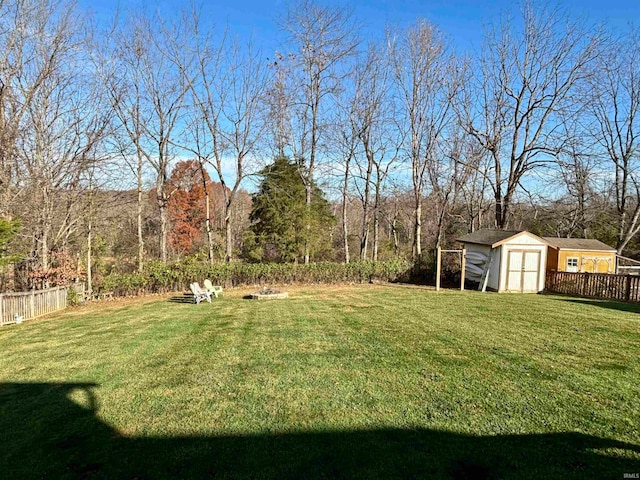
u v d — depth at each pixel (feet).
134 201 72.84
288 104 78.23
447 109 84.58
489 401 15.17
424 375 18.13
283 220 79.61
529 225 105.81
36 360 22.88
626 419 13.57
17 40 48.29
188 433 13.28
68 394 17.07
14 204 48.11
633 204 85.56
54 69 50.83
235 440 12.74
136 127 68.54
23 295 38.09
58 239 53.78
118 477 10.94
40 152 50.67
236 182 74.18
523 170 74.84
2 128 46.34
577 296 49.49
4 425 14.28
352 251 108.99
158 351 23.68
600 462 11.09
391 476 10.64
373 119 85.56
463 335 26.07
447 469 10.91
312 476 10.75
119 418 14.53
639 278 42.75
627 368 18.88
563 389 16.26
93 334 30.07
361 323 30.76
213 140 74.28
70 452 12.31
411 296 48.88
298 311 37.68
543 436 12.54
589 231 91.40
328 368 19.40
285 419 14.05
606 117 81.30
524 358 20.62
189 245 116.98
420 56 82.38
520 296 49.21
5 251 45.24
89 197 55.93
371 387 16.78
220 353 22.75
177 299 50.37
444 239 102.47
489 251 57.41
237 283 61.87
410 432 12.95
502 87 78.07
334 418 14.03
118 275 56.18
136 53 67.41
